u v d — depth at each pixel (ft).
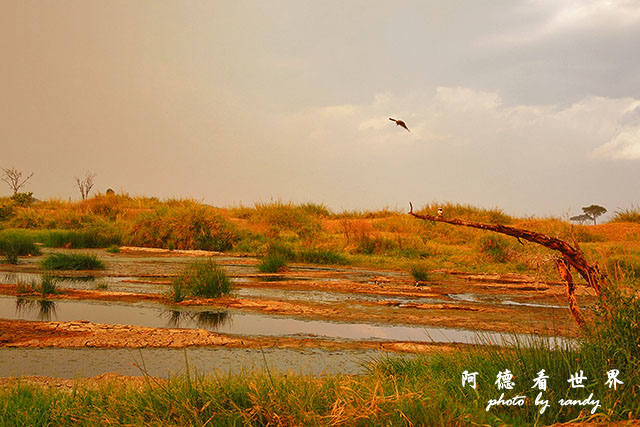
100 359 16.78
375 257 54.44
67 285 32.76
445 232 70.74
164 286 32.81
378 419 9.84
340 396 10.65
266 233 68.95
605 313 13.11
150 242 62.95
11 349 17.69
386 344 19.47
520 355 13.07
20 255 49.39
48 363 16.29
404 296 32.12
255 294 30.96
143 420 10.24
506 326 23.29
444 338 21.03
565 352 12.97
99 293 29.19
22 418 10.84
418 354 15.92
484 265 49.29
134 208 88.02
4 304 26.16
